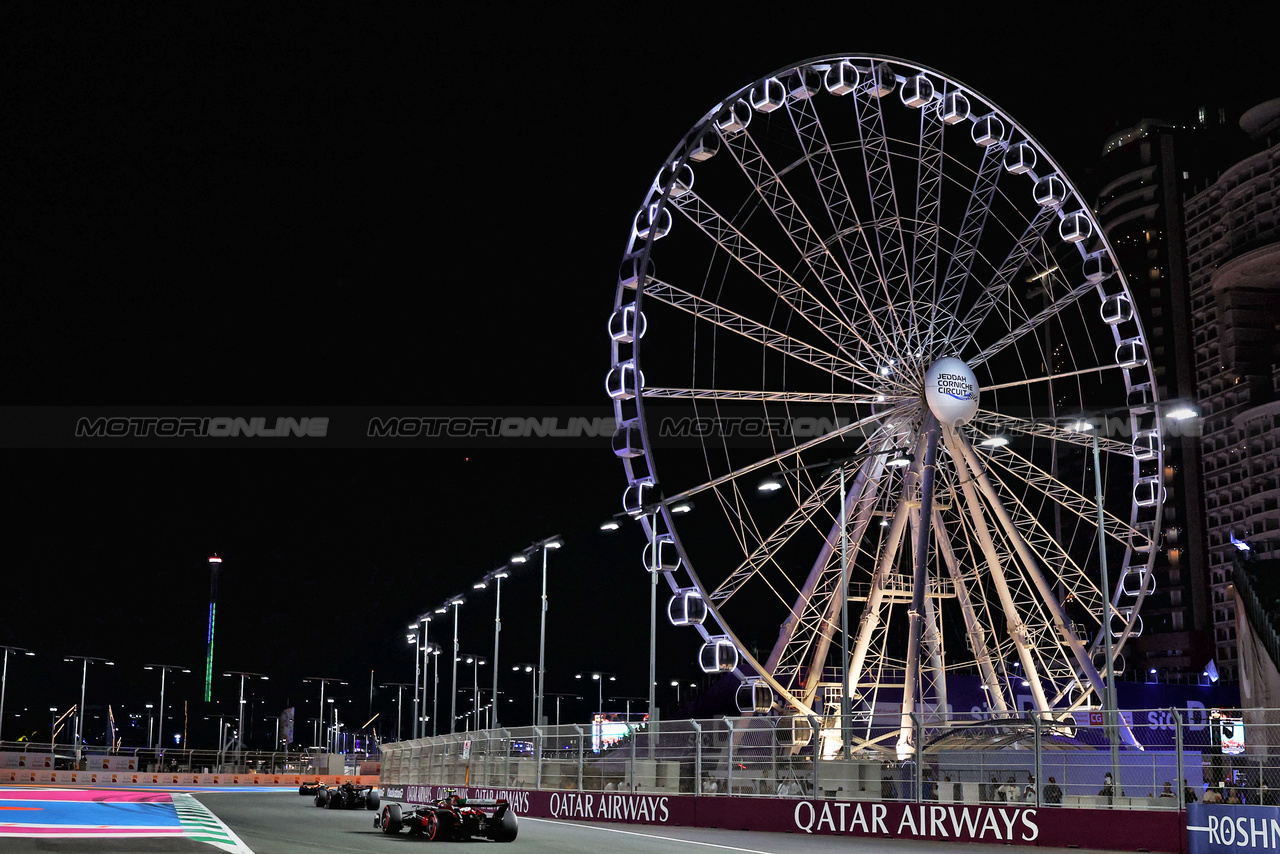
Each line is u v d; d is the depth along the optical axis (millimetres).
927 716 47781
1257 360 165500
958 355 51250
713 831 34625
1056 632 50625
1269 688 46812
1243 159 167125
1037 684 49906
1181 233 178375
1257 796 27547
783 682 47594
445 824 28828
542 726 45625
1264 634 47188
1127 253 182000
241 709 122438
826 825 33062
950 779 37125
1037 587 50031
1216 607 163250
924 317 51500
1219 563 163750
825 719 46844
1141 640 171000
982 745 42031
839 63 52438
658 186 49750
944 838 30500
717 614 45594
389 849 25750
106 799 48500
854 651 49656
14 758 82750
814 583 48344
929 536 48594
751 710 46688
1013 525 50094
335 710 148375
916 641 48281
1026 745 39094
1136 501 55312
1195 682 157625
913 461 50156
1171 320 175500
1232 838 24906
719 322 48781
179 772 93500
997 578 50188
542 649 57469
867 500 49656
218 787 80438
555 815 42188
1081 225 54312
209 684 141750
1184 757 30844
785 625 48125
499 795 46625
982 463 50375
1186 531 167375
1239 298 167250
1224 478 165500
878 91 53344
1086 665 48781
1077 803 30125
